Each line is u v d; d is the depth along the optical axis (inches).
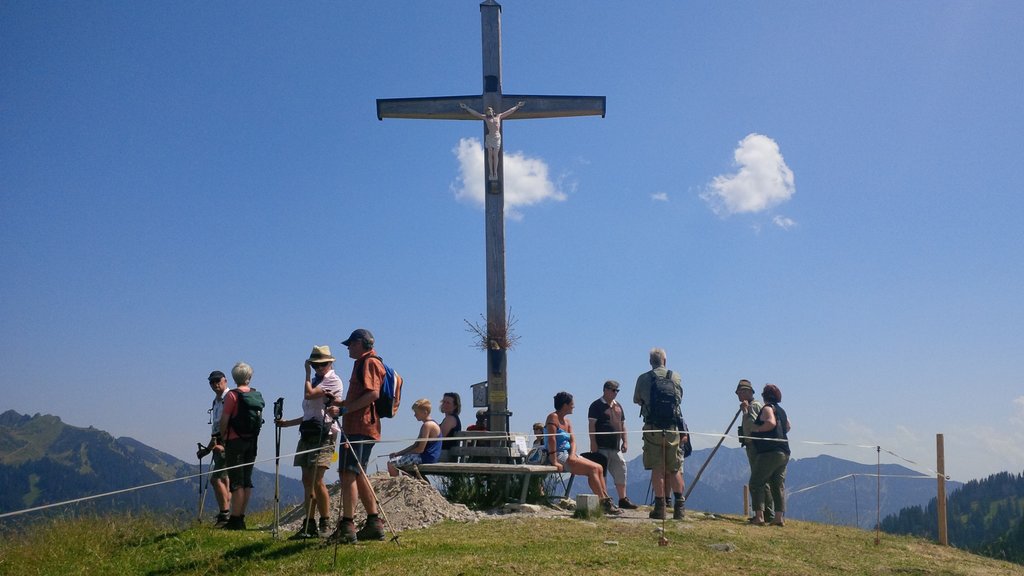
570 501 488.1
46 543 389.7
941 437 442.6
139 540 375.2
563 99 544.4
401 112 546.9
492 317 518.6
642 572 280.8
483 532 358.3
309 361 339.6
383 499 404.5
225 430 391.5
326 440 342.0
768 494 475.5
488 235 527.5
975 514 6127.0
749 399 457.1
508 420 511.2
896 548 386.0
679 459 432.1
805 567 312.2
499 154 532.1
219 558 316.8
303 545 322.3
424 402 465.7
